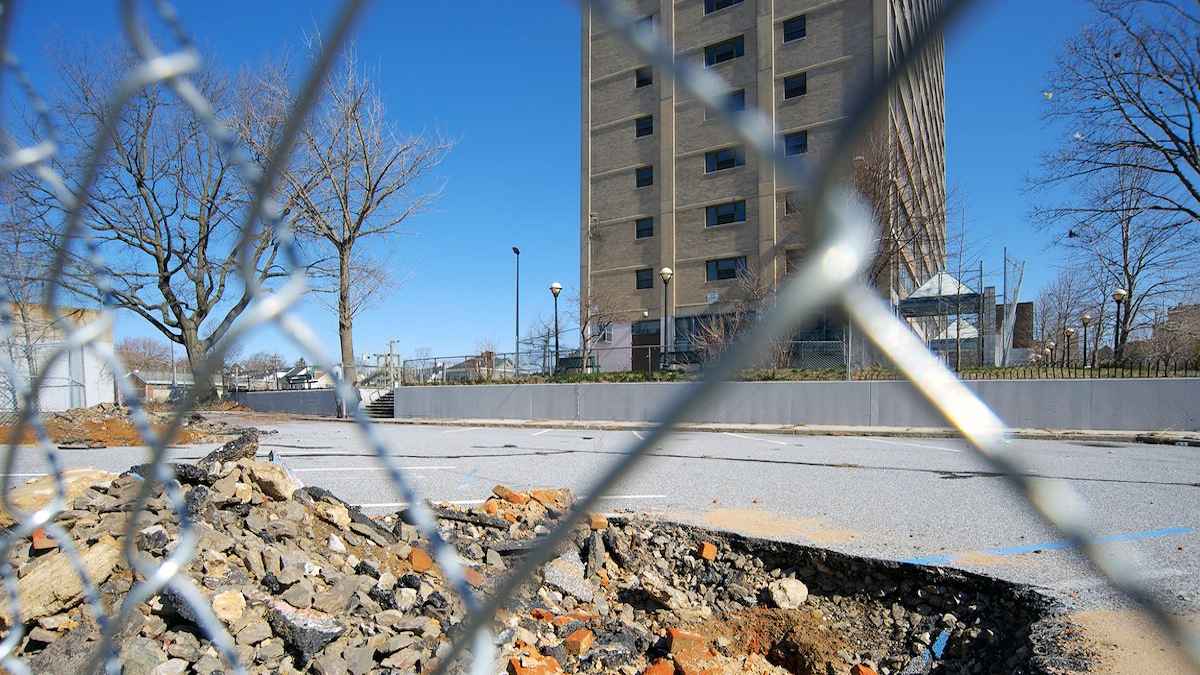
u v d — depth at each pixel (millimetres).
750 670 4051
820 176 583
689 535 5781
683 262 36156
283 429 17812
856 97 555
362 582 3891
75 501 3945
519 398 21859
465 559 4793
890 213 21172
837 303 605
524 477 8898
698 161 35938
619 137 39062
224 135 921
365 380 27094
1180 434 13820
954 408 669
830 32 31766
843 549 5160
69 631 3051
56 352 1484
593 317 36406
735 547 5594
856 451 12062
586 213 39938
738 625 4621
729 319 20906
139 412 1326
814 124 31891
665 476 8984
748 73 34000
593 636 4082
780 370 18594
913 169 32531
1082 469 9547
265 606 3420
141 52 971
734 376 619
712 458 11031
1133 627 3660
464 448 12828
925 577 4723
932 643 4305
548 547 837
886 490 7816
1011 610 4246
